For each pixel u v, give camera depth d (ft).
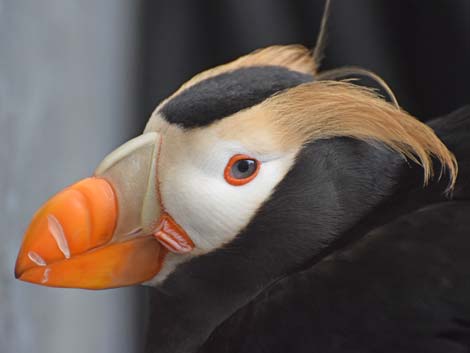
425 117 8.09
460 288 7.13
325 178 7.25
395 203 7.24
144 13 8.09
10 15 7.65
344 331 7.16
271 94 7.24
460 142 7.29
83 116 7.79
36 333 7.71
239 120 7.22
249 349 7.20
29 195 7.68
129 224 7.25
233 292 7.27
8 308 7.64
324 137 7.24
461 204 7.20
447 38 8.04
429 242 7.16
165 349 7.32
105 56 7.86
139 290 7.97
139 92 8.08
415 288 7.14
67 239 7.22
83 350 7.80
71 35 7.77
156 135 7.25
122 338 7.91
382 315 7.15
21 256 7.22
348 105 7.23
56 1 7.73
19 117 7.66
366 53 8.07
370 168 7.25
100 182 7.24
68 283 7.23
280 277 7.25
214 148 7.22
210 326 7.29
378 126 7.23
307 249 7.25
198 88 7.26
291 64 7.32
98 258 7.23
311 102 7.24
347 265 7.19
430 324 7.14
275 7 8.12
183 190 7.23
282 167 7.23
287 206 7.24
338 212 7.25
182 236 7.25
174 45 8.16
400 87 8.08
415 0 8.04
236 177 7.23
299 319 7.18
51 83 7.73
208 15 8.16
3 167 7.63
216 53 8.16
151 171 7.25
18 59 7.67
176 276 7.28
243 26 8.14
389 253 7.17
